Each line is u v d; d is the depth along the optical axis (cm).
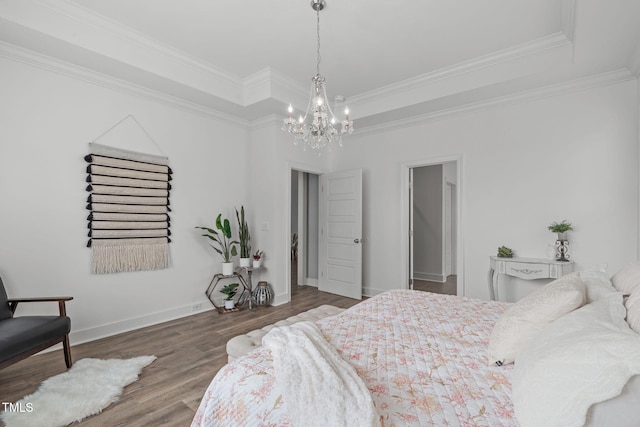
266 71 359
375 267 480
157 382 226
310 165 495
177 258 379
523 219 356
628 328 98
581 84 320
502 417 94
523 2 242
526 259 336
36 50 269
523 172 357
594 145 318
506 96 359
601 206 314
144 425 179
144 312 347
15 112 269
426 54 320
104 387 211
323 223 521
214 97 367
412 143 441
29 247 275
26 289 272
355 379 110
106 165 317
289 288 455
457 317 188
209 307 411
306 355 123
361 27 276
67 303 295
